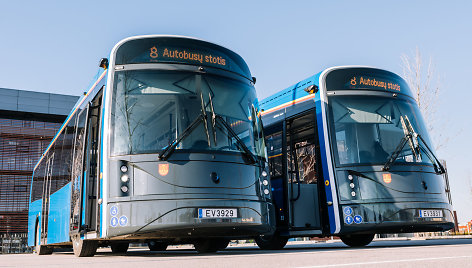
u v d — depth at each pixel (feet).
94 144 27.48
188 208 23.31
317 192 35.17
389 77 34.63
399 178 31.01
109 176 24.08
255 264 15.28
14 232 77.41
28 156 79.92
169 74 25.64
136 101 25.03
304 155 35.01
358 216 30.35
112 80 25.50
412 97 35.19
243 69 28.17
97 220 24.31
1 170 77.56
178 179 23.71
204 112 25.29
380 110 33.12
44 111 77.25
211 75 26.40
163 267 14.82
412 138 32.68
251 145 26.30
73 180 31.19
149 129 24.52
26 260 29.63
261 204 25.49
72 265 17.70
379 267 13.14
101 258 25.21
